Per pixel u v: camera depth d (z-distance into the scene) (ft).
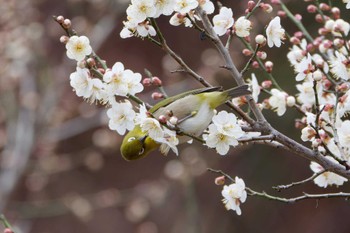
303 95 20.68
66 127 48.08
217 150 16.44
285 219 57.88
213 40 18.03
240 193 17.53
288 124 51.21
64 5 52.29
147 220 54.90
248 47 19.89
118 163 58.13
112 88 16.69
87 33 46.29
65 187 56.24
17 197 53.78
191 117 18.39
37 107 47.83
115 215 58.49
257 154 57.26
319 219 57.72
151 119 16.17
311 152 17.81
